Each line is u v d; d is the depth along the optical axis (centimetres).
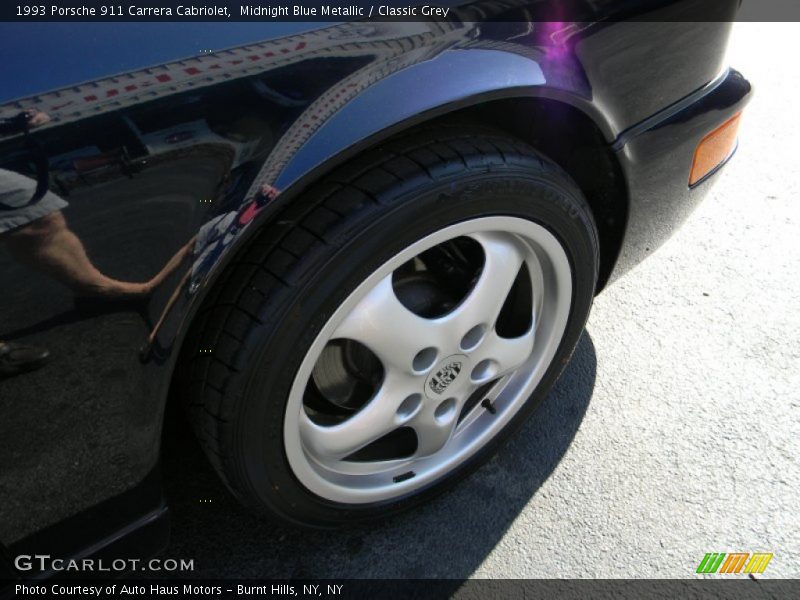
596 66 134
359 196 116
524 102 141
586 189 163
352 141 108
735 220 273
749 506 178
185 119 97
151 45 94
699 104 164
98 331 102
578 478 183
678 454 190
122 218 96
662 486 182
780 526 174
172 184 99
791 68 374
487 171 124
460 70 116
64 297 97
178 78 96
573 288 157
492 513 175
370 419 141
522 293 159
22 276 92
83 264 96
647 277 247
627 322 230
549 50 126
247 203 105
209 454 130
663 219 180
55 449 108
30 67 87
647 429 196
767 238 265
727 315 233
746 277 247
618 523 174
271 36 101
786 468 187
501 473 184
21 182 88
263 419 123
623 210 165
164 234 101
